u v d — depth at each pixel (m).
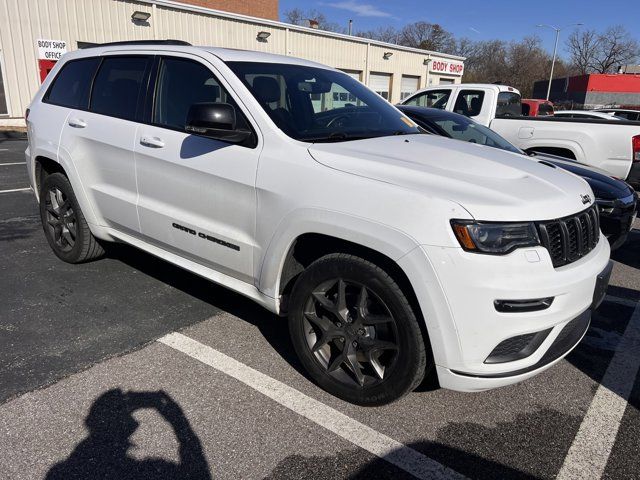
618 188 4.92
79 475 2.23
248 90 3.09
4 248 5.02
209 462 2.33
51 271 4.45
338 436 2.54
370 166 2.61
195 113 2.85
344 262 2.59
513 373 2.40
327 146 2.83
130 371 3.00
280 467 2.32
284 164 2.78
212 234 3.14
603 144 7.12
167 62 3.55
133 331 3.47
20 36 15.05
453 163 2.79
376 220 2.41
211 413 2.66
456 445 2.52
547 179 2.82
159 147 3.36
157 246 3.69
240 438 2.49
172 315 3.72
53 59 15.73
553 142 7.49
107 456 2.34
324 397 2.84
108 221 4.02
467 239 2.26
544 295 2.31
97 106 3.98
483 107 9.22
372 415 2.71
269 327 3.61
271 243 2.82
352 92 3.80
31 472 2.23
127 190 3.70
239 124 3.04
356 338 2.67
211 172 3.06
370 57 27.14
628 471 2.39
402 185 2.44
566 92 59.84
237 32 20.58
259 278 2.96
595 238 2.86
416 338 2.44
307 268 2.77
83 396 2.75
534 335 2.38
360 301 2.61
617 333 3.81
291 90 3.33
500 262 2.27
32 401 2.69
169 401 2.74
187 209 3.29
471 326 2.29
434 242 2.28
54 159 4.20
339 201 2.53
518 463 2.42
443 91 9.86
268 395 2.83
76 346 3.24
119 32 17.06
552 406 2.87
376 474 2.31
